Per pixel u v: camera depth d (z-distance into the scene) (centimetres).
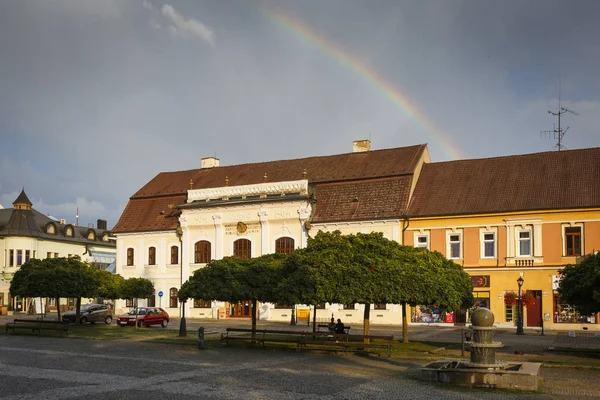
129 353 3012
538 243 5206
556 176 5441
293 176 6719
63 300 9006
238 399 1772
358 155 6706
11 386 1970
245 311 6538
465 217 5516
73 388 1939
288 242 6325
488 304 5356
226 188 6719
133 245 7250
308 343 3142
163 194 7356
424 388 2006
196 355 2941
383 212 5838
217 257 6694
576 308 2959
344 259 3123
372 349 3141
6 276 8631
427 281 3053
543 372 2428
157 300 7038
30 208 9181
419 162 6181
